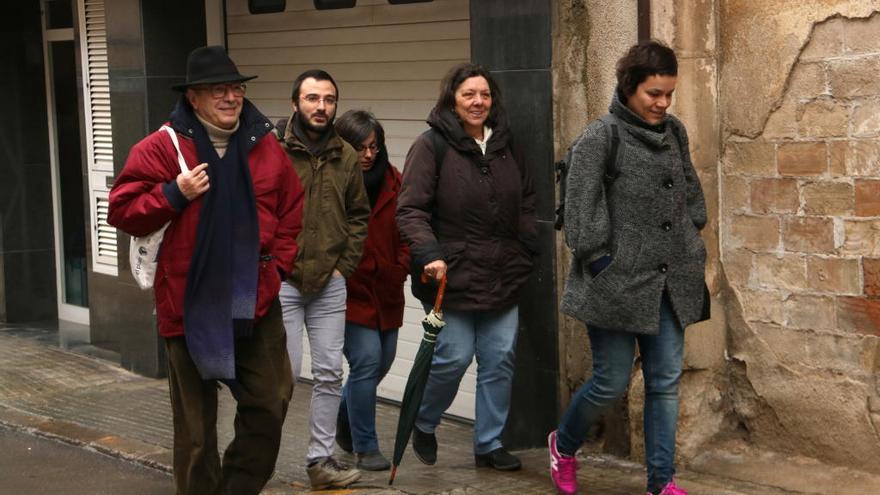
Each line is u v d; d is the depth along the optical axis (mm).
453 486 11742
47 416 15641
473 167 11773
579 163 10195
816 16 10883
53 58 22156
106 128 19141
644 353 10547
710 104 11750
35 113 22625
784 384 11492
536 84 12609
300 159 11805
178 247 9586
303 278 11664
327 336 11844
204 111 9625
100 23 19203
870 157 10641
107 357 19266
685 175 10453
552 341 12805
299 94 11789
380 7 15258
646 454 10609
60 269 22656
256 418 10008
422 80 14828
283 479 12422
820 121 10969
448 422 14859
